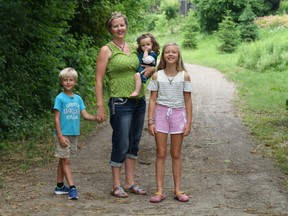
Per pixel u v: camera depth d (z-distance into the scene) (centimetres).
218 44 3616
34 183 668
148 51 613
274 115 1234
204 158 811
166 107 591
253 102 1430
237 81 2009
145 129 1072
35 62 1137
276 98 1484
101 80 604
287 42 2558
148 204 582
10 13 960
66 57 1338
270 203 584
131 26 1825
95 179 694
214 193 625
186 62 3145
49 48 1192
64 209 561
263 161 789
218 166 760
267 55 2319
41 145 905
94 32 1561
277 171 729
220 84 1955
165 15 5016
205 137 980
